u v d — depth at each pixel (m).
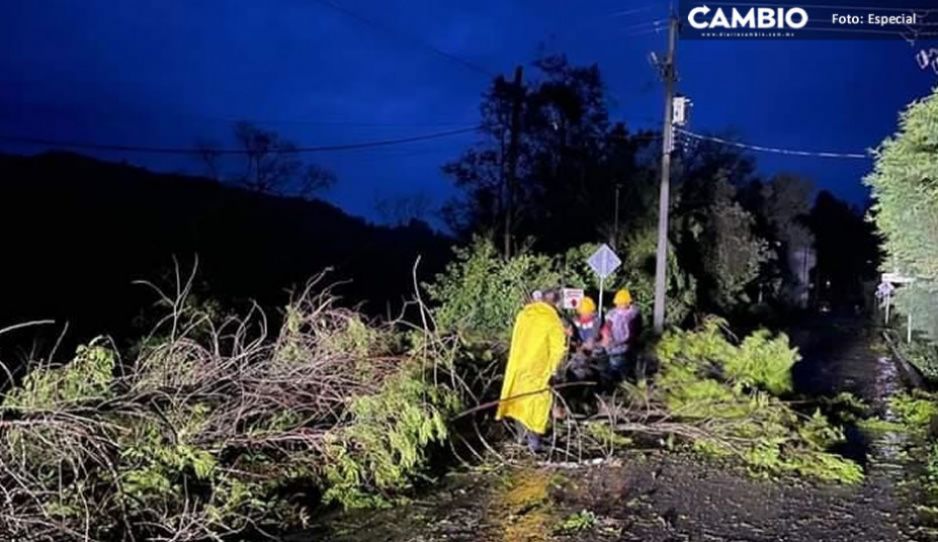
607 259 25.77
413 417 9.89
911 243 18.03
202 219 21.45
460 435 11.44
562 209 39.22
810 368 27.48
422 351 11.55
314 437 9.39
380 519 9.01
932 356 26.67
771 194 69.19
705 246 44.69
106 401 7.91
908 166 16.31
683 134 32.81
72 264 18.17
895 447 13.88
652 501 10.02
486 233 30.77
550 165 40.00
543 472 11.09
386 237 41.19
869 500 10.38
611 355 15.89
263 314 10.85
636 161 41.28
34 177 30.45
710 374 16.25
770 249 56.50
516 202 34.91
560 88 40.16
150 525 7.59
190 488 8.36
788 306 66.25
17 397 8.09
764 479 11.15
